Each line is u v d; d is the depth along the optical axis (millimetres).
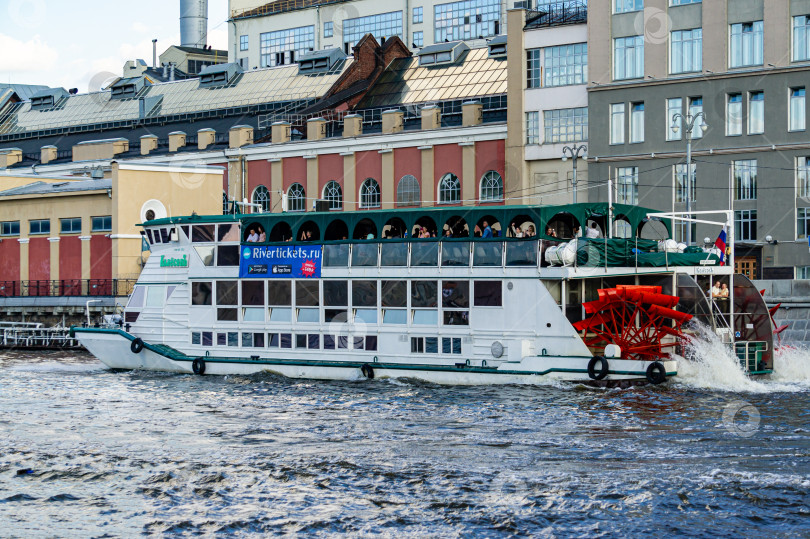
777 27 55750
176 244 43562
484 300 37312
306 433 30375
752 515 22531
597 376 35500
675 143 58781
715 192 57625
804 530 21719
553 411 32406
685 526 22047
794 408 32156
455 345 37875
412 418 32125
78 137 92000
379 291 39156
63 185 70812
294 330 40750
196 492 24797
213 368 42344
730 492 23844
